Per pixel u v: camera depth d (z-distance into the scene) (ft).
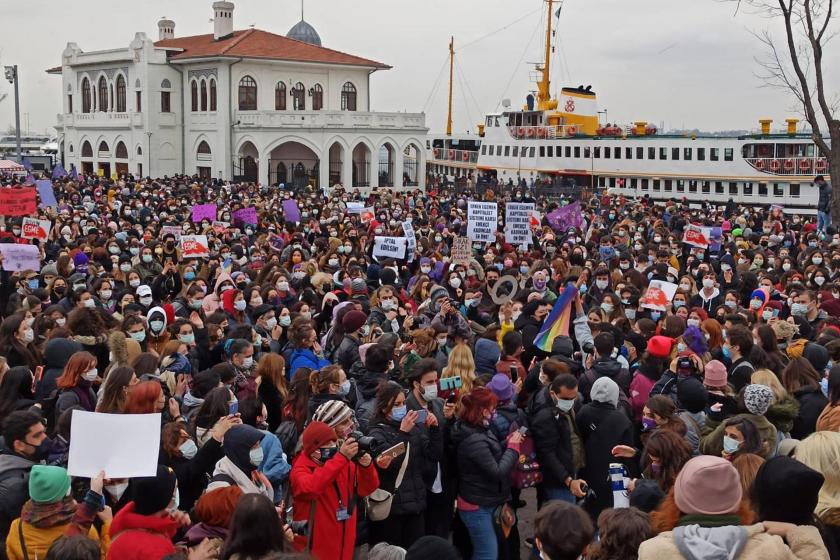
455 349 35.01
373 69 260.62
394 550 24.44
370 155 242.78
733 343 38.01
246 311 52.34
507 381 31.73
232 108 241.35
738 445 26.45
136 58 249.96
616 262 73.00
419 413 29.68
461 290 59.21
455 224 107.86
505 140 238.07
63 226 89.10
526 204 81.51
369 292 63.57
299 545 26.20
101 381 38.04
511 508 32.96
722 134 206.28
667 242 89.81
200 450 26.58
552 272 67.31
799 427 31.89
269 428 35.86
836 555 21.79
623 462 30.60
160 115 252.01
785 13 128.47
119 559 20.75
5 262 58.08
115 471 22.45
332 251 71.00
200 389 32.48
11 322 40.40
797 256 84.79
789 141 177.27
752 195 185.26
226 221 110.32
